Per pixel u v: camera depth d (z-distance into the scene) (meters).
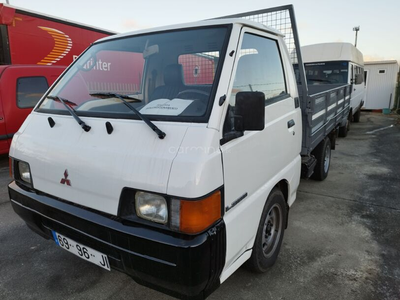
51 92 2.73
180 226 1.65
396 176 5.48
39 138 2.30
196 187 1.62
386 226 3.62
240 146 2.02
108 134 1.97
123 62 2.70
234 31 2.22
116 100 2.31
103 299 2.45
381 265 2.86
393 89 17.91
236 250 2.02
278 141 2.67
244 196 2.12
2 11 7.00
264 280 2.66
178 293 1.77
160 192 1.67
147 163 1.72
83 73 2.73
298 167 3.32
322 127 4.38
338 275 2.72
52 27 8.14
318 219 3.82
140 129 1.89
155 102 2.14
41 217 2.27
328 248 3.16
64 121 2.29
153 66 2.57
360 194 4.64
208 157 1.69
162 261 1.67
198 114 1.86
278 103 2.72
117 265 1.86
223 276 1.96
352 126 12.23
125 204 1.81
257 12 3.47
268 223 2.73
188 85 2.32
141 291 2.54
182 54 2.40
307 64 9.53
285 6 3.29
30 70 6.13
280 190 2.90
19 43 7.44
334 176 5.54
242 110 1.80
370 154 7.26
